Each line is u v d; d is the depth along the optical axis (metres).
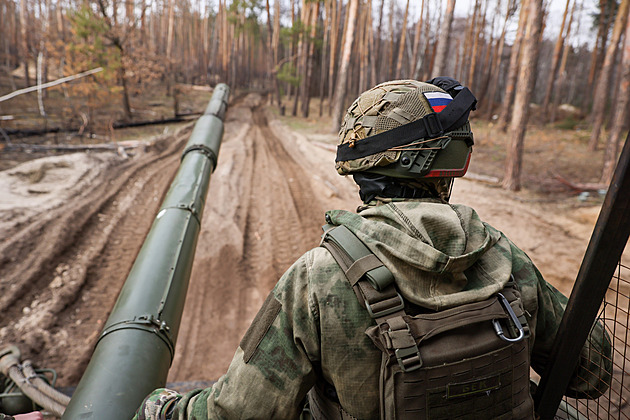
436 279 0.78
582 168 12.16
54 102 23.38
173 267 2.87
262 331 0.80
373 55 27.69
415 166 0.86
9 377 2.91
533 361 1.03
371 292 0.74
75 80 19.80
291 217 9.17
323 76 31.25
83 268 6.80
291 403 0.79
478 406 0.75
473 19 25.44
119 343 2.10
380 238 0.79
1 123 17.47
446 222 0.82
